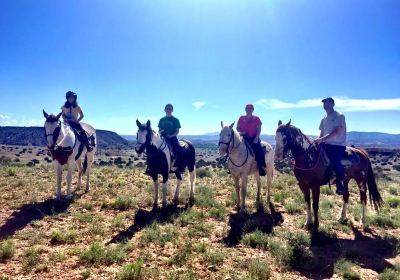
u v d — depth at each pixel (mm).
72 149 11297
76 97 12227
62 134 11000
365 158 9945
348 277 6414
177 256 6871
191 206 11445
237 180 10961
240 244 7961
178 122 11547
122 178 16250
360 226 9727
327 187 15281
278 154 8844
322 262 7043
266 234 8359
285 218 10383
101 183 14594
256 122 11039
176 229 8625
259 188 11898
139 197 12195
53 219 9414
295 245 7191
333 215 10789
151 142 10422
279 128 8992
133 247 7445
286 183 16734
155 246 7656
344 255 7391
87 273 6082
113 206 10859
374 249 7984
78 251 7059
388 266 7035
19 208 10375
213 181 17125
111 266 6566
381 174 33469
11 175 16094
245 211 10664
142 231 8641
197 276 6098
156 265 6637
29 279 5918
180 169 11547
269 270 6367
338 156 9000
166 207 10836
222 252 7191
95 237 8125
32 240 7699
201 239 8242
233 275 6207
